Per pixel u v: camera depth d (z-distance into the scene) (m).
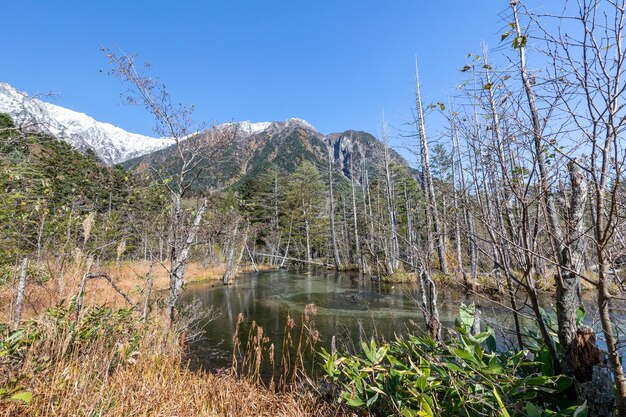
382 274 17.39
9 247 5.68
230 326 8.89
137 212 6.05
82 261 3.88
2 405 2.15
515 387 2.12
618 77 1.57
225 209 6.65
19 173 5.82
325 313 10.20
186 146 6.23
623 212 1.76
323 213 33.94
